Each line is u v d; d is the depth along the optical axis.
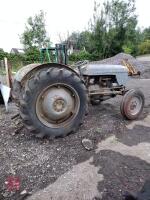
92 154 3.25
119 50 27.61
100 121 4.32
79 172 2.83
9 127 4.02
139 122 4.50
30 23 31.70
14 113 4.88
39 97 3.37
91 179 2.70
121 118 4.59
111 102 5.71
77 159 3.11
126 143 3.62
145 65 14.89
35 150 3.26
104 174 2.79
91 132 3.84
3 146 3.37
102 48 27.27
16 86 4.25
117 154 3.27
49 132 3.49
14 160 3.03
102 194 2.46
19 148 3.31
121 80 4.78
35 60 21.05
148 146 3.54
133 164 3.02
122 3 26.92
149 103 5.88
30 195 2.45
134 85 8.91
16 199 2.39
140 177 2.75
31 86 3.29
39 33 31.78
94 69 4.42
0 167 2.88
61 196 2.43
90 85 4.56
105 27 27.16
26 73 3.74
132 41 29.52
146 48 36.91
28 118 3.33
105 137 3.77
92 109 5.06
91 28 27.53
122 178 2.73
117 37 27.45
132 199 2.17
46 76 3.34
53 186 2.58
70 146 3.41
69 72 3.54
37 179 2.69
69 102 3.62
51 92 3.47
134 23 28.08
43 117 3.49
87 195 2.45
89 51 27.59
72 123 3.68
